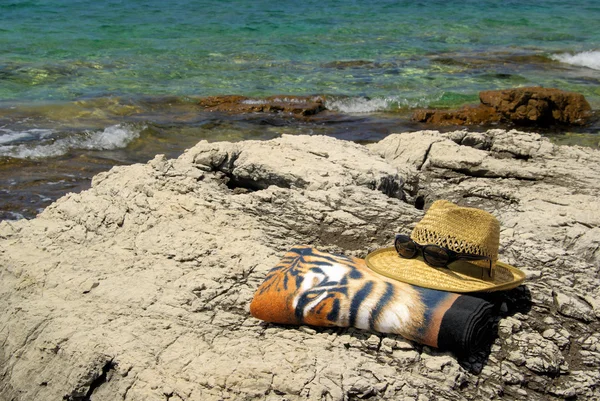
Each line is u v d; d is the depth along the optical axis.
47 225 2.53
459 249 2.02
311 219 2.55
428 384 1.88
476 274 2.03
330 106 6.41
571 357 2.00
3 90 6.32
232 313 2.10
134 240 2.43
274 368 1.89
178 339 2.00
